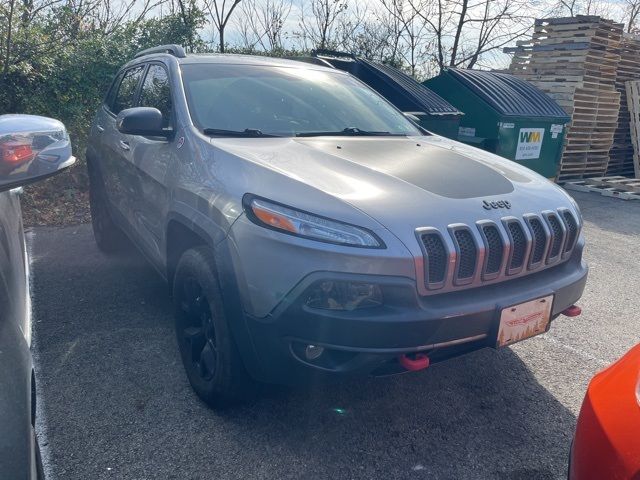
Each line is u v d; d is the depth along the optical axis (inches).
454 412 116.0
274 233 91.4
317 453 101.5
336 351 91.0
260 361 95.4
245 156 107.2
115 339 140.1
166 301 163.6
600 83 395.5
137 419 109.0
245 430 106.8
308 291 87.8
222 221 100.1
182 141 122.5
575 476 74.2
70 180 280.4
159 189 127.9
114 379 122.4
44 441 101.6
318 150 114.8
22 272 91.2
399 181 102.7
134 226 152.6
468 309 93.1
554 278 109.7
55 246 211.6
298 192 94.9
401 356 92.4
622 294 191.6
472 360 137.6
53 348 135.0
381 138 135.1
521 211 104.9
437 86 341.1
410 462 100.6
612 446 68.6
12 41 264.8
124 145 154.8
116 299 164.2
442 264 92.2
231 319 97.8
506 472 99.6
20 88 274.2
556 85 380.2
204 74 140.8
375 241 88.4
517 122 325.4
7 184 64.5
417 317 88.4
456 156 124.4
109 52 303.3
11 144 63.7
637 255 239.8
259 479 94.7
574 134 381.4
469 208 99.0
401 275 88.3
